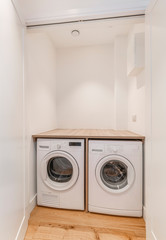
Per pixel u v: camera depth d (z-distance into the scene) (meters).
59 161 1.75
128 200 1.48
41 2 1.34
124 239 1.22
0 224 0.82
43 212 1.57
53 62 2.52
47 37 2.21
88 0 1.30
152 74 1.08
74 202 1.59
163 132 0.89
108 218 1.47
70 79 2.66
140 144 1.48
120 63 2.28
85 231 1.30
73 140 1.59
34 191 1.70
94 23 1.37
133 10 1.25
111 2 1.27
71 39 2.35
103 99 2.56
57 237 1.24
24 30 1.27
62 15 1.32
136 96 1.83
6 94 0.90
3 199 0.86
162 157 0.91
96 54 2.57
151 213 1.08
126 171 1.56
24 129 1.25
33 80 1.73
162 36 0.91
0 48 0.83
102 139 1.58
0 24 0.83
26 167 1.29
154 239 1.00
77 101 2.64
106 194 1.51
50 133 1.85
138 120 1.75
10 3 0.96
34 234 1.26
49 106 2.30
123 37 2.26
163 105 0.89
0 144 0.83
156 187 1.00
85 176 1.61
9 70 0.95
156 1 0.99
